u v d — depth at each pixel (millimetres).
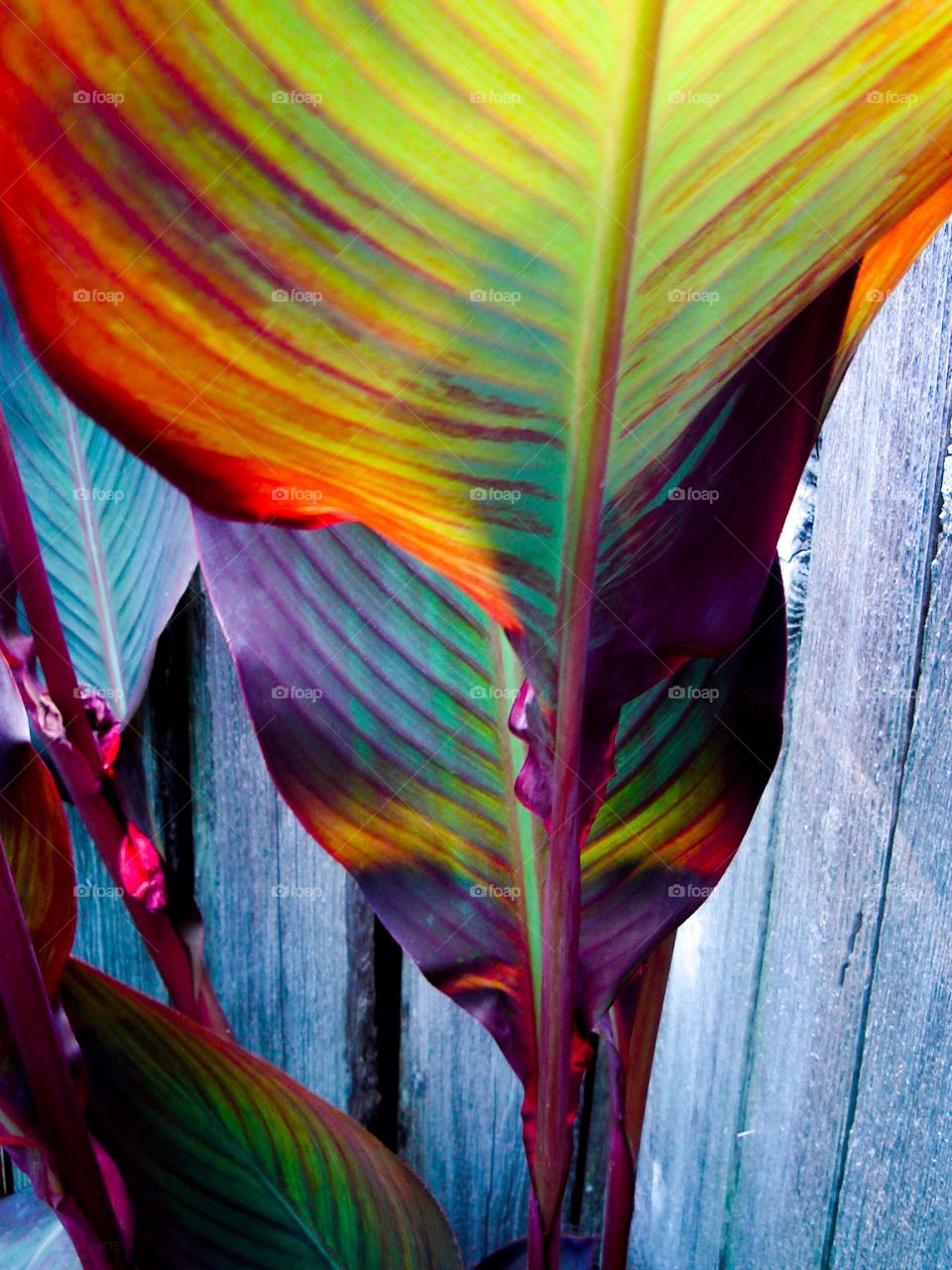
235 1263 370
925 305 355
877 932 405
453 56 151
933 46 152
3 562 369
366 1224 377
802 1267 464
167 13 145
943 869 367
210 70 150
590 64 153
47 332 175
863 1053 417
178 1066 362
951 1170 370
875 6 149
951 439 350
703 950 525
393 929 345
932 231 236
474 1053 606
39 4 144
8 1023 331
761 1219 498
